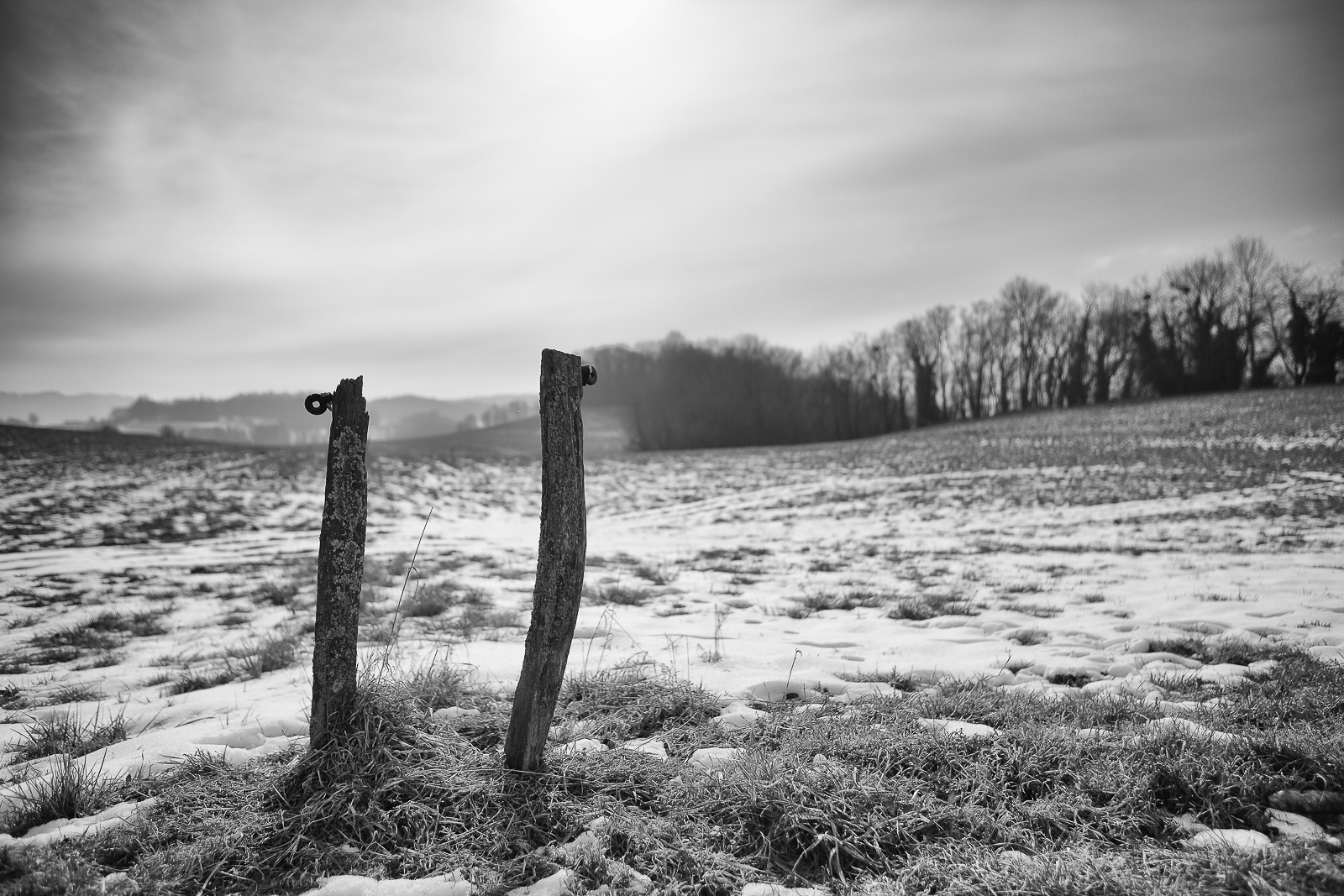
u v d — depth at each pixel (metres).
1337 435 37.12
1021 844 3.21
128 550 17.41
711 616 8.26
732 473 39.38
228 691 5.55
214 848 3.11
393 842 3.20
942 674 5.75
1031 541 15.49
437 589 9.40
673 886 2.90
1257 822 3.33
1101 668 5.98
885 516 22.22
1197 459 31.88
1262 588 9.45
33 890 2.88
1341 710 4.65
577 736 4.35
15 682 6.30
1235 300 84.31
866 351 109.69
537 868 3.01
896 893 2.86
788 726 4.41
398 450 49.56
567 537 3.55
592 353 150.12
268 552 17.02
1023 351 103.31
